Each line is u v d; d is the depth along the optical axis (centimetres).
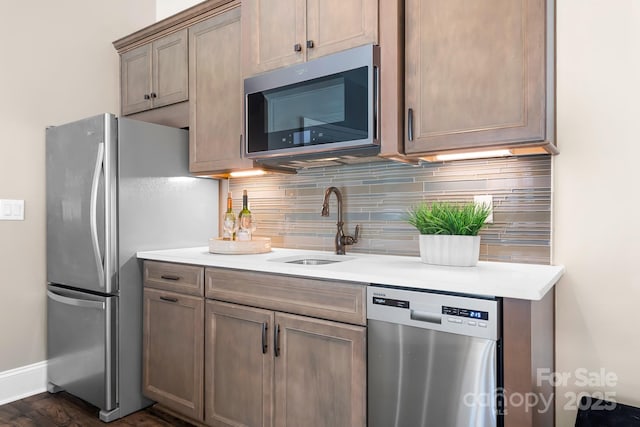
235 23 231
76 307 236
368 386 149
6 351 246
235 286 191
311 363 165
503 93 148
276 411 175
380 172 219
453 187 195
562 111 169
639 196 156
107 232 220
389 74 170
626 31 158
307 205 247
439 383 132
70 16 274
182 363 212
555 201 171
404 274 147
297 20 196
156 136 243
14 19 248
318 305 162
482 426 125
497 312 123
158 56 273
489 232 185
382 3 172
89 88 284
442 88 160
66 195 243
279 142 200
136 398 232
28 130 254
